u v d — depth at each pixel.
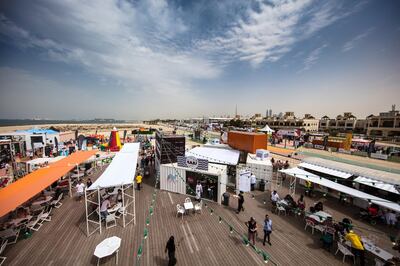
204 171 12.28
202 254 7.32
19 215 8.82
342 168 13.46
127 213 9.62
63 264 6.64
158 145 16.28
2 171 17.69
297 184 15.80
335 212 11.04
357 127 82.06
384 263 6.46
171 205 11.52
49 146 24.33
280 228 9.26
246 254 7.39
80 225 9.15
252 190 14.38
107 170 10.82
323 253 7.54
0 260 6.81
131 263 6.76
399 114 58.84
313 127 87.38
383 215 9.84
